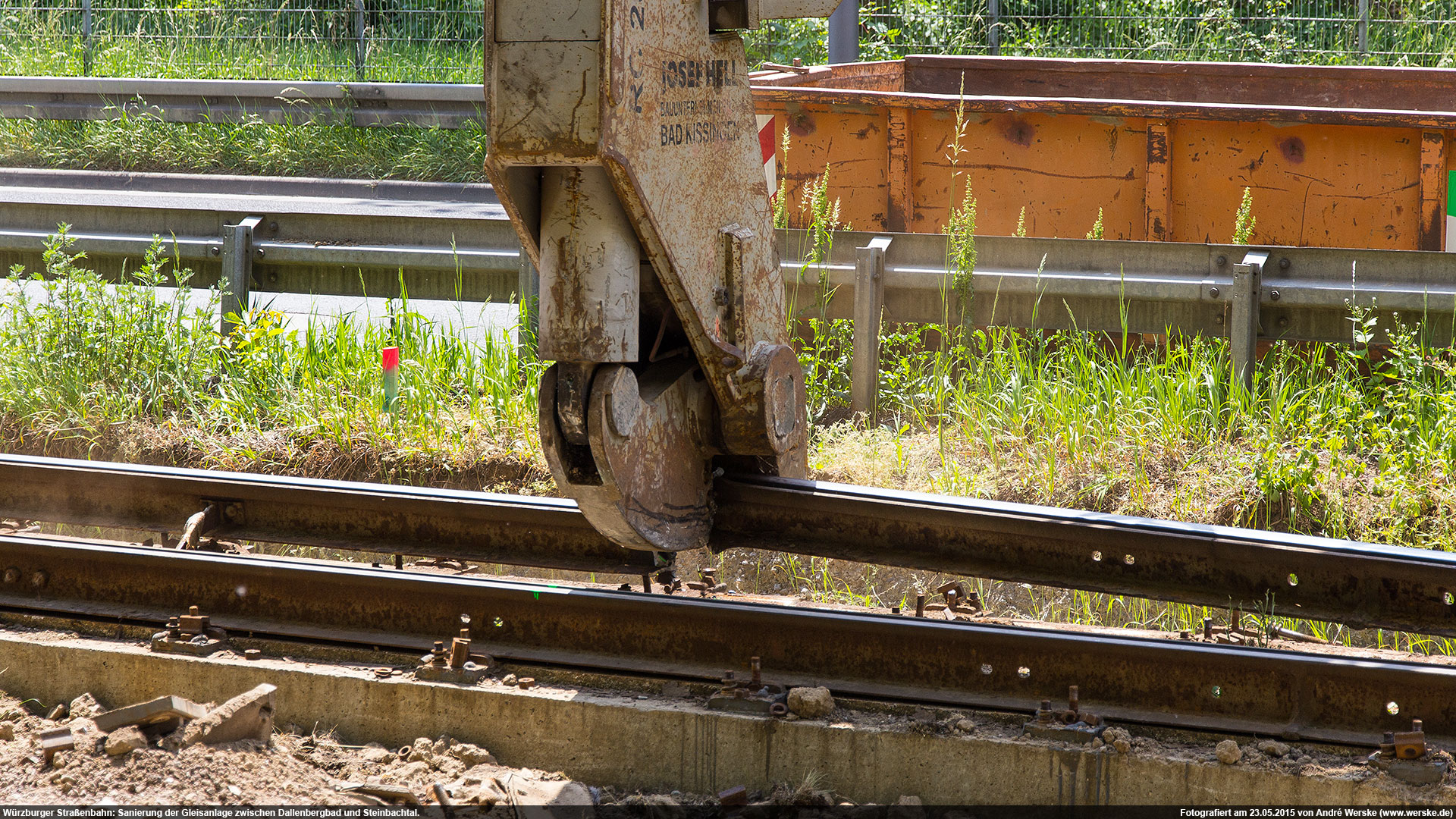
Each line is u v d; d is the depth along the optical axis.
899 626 5.88
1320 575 5.97
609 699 5.86
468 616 6.43
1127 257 9.45
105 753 5.48
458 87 20.03
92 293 10.45
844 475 8.71
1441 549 7.37
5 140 22.27
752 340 6.68
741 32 6.46
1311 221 10.40
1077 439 8.61
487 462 9.06
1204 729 5.43
